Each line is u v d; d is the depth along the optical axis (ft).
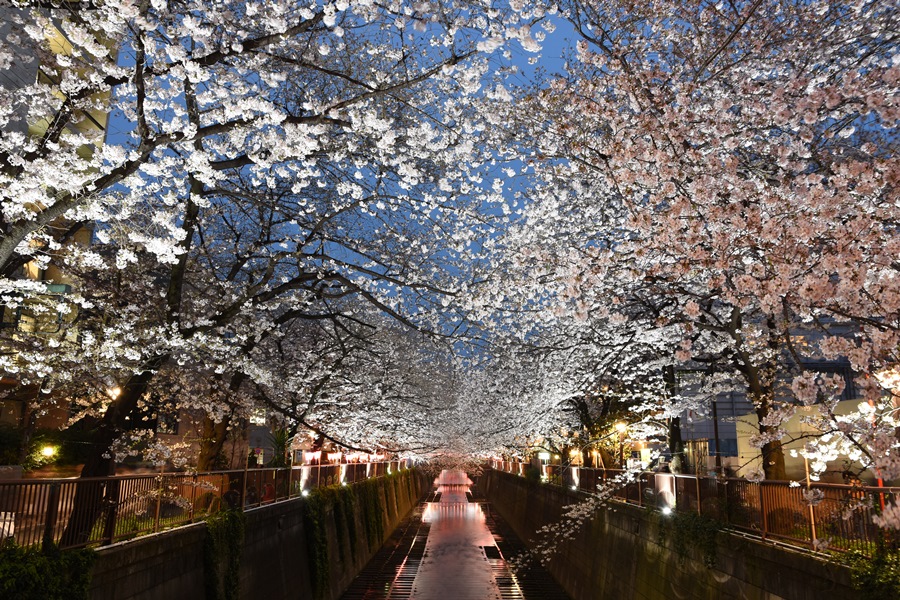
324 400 70.79
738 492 36.37
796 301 22.30
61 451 78.74
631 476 53.98
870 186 21.36
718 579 36.40
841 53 32.27
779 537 31.19
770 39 32.50
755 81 33.83
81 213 28.78
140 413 69.72
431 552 103.14
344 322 73.15
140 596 28.99
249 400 54.60
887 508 18.25
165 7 24.18
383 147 33.53
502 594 73.05
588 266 31.68
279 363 66.59
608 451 82.23
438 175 46.85
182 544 33.55
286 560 52.80
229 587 38.58
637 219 27.37
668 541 44.60
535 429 84.79
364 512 93.86
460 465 222.69
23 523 23.04
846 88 23.59
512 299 46.37
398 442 99.55
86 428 83.97
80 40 23.94
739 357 43.24
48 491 24.16
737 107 36.50
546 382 64.34
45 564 22.48
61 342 39.93
